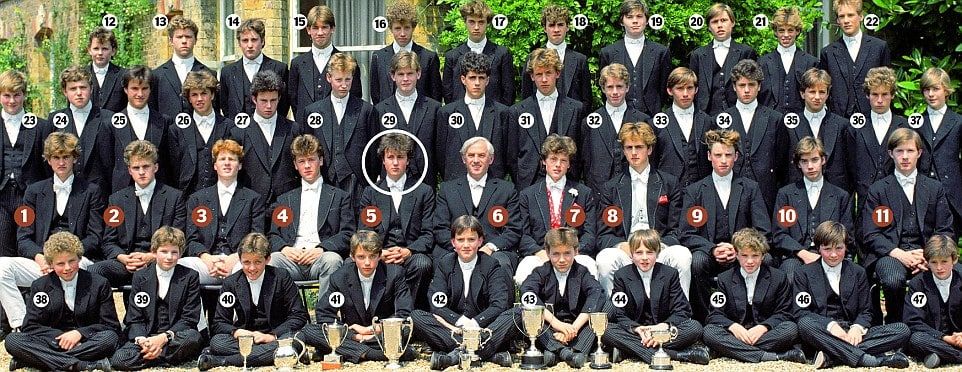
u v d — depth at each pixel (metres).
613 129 9.12
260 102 8.98
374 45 12.82
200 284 8.33
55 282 7.93
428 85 9.77
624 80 9.06
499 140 9.17
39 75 18.19
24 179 8.99
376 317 7.98
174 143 9.06
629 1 9.52
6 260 8.38
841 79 9.41
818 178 8.70
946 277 7.98
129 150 8.62
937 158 8.91
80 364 7.84
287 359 7.61
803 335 7.94
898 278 8.18
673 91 9.12
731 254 8.40
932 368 7.79
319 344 8.04
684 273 8.38
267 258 8.10
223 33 13.57
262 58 9.64
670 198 8.76
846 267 8.23
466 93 9.37
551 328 8.05
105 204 8.90
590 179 9.15
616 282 8.20
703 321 8.54
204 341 8.17
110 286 8.08
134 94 9.01
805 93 9.04
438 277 8.24
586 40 11.06
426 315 8.05
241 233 8.67
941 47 10.95
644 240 8.09
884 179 8.69
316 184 8.84
